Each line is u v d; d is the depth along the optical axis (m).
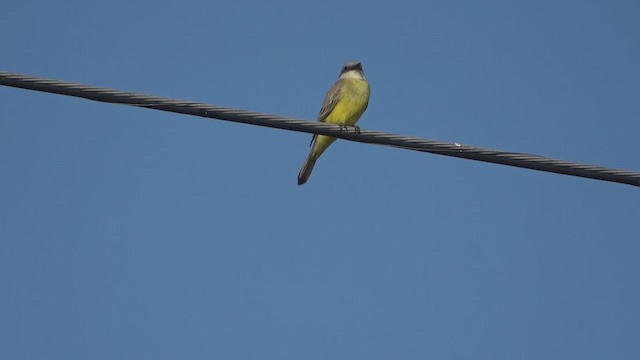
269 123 13.23
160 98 12.72
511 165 13.28
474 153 13.37
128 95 12.60
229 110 13.01
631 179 13.14
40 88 12.23
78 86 12.42
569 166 13.20
